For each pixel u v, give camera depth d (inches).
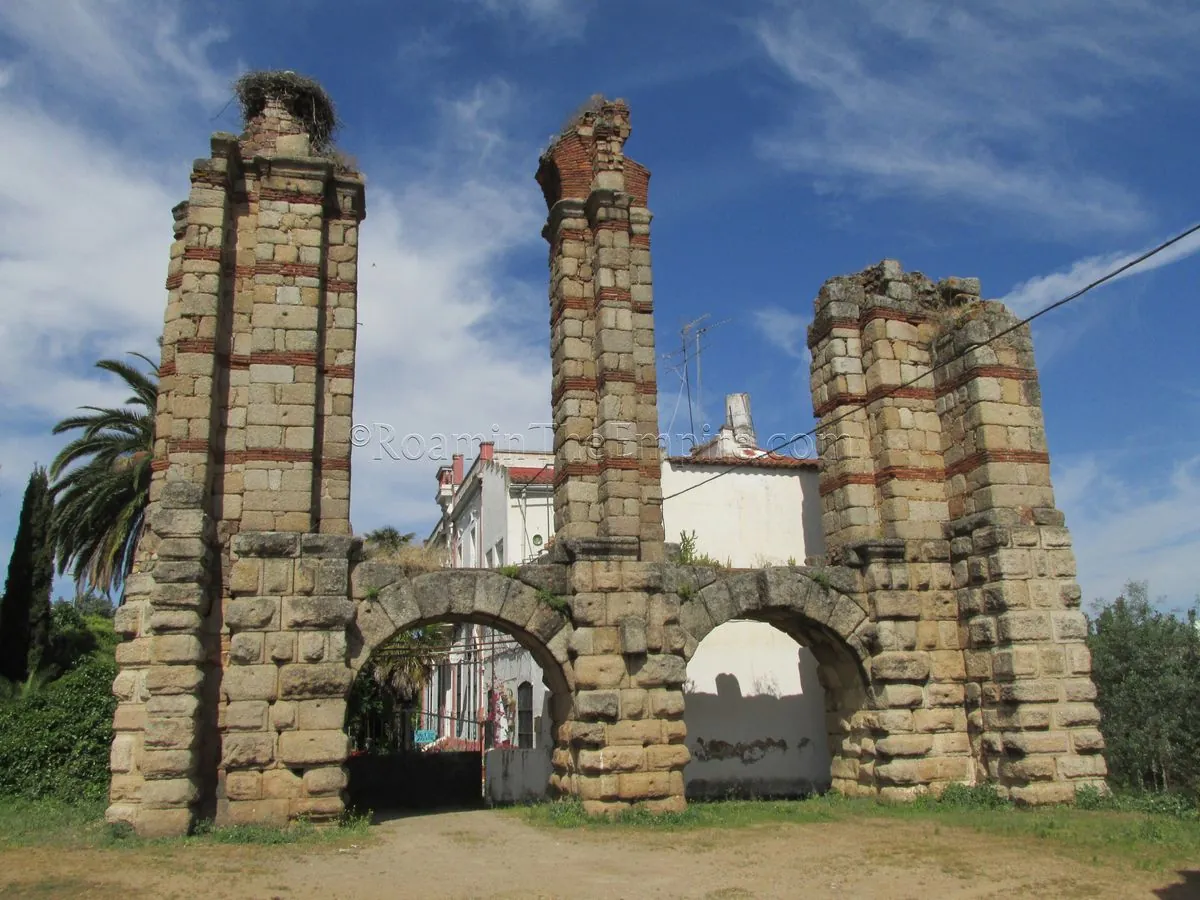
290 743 818.8
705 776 1135.6
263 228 912.3
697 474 1286.9
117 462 1486.2
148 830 766.5
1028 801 925.2
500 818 910.4
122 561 1540.4
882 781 994.1
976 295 1135.6
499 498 1723.7
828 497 1098.7
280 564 847.1
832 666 1078.4
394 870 647.8
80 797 1009.5
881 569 1023.6
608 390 964.0
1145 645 1112.2
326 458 900.6
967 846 740.0
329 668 834.8
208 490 860.0
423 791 1175.6
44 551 1421.0
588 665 898.1
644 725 902.4
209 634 838.5
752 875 636.7
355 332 943.7
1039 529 995.3
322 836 777.6
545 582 924.0
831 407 1104.8
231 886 587.8
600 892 583.5
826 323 1116.5
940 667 1017.5
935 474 1066.7
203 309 877.8
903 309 1099.3
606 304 983.6
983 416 1013.2
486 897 568.1
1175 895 574.9
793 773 1163.9
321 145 985.5
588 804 879.7
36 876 613.3
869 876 633.6
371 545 2383.1
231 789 804.0
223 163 909.8
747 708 1170.0
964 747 1005.8
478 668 1868.8
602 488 949.8
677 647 927.7
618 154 1032.8
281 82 970.7
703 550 1255.5
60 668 1424.7
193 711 794.8
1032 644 963.3
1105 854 699.4
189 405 856.9
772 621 1075.9
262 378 878.4
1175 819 847.7
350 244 959.6
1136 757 1043.9
